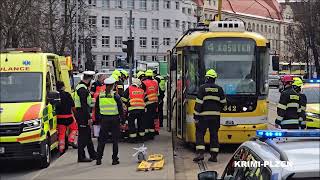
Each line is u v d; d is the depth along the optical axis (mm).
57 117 15250
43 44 41125
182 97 15711
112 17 116500
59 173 11727
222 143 14594
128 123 16266
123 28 117625
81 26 62562
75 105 13070
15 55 14273
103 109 12539
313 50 57031
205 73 14773
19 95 13469
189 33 16297
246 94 14594
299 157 3764
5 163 14023
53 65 16281
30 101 13312
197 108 13117
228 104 14516
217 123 13188
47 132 13266
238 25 15211
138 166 11938
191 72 15000
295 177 3473
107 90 12539
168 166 12266
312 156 3768
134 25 118688
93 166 12508
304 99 13719
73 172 11781
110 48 115938
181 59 15812
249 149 4688
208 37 14844
